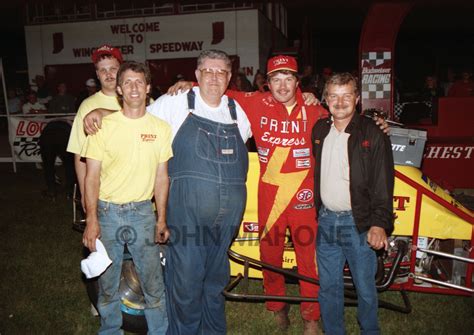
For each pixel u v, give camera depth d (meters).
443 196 3.53
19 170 9.85
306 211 3.25
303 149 3.17
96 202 2.83
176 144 2.95
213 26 12.74
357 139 2.84
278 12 15.72
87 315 3.73
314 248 3.29
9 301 3.96
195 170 2.89
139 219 2.88
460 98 7.40
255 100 3.20
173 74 13.20
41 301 3.96
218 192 2.90
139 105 2.79
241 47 12.62
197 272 3.01
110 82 3.36
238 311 3.82
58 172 9.44
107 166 2.81
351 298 3.38
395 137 3.54
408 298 3.80
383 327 3.54
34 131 9.41
